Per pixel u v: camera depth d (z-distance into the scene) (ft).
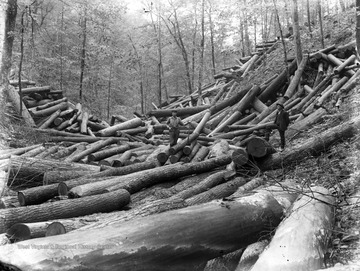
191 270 13.26
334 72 49.96
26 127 49.01
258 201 16.30
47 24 85.40
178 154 35.32
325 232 15.23
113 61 98.22
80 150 42.42
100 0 79.46
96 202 20.44
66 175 27.84
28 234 15.52
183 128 53.21
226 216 14.65
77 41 91.40
